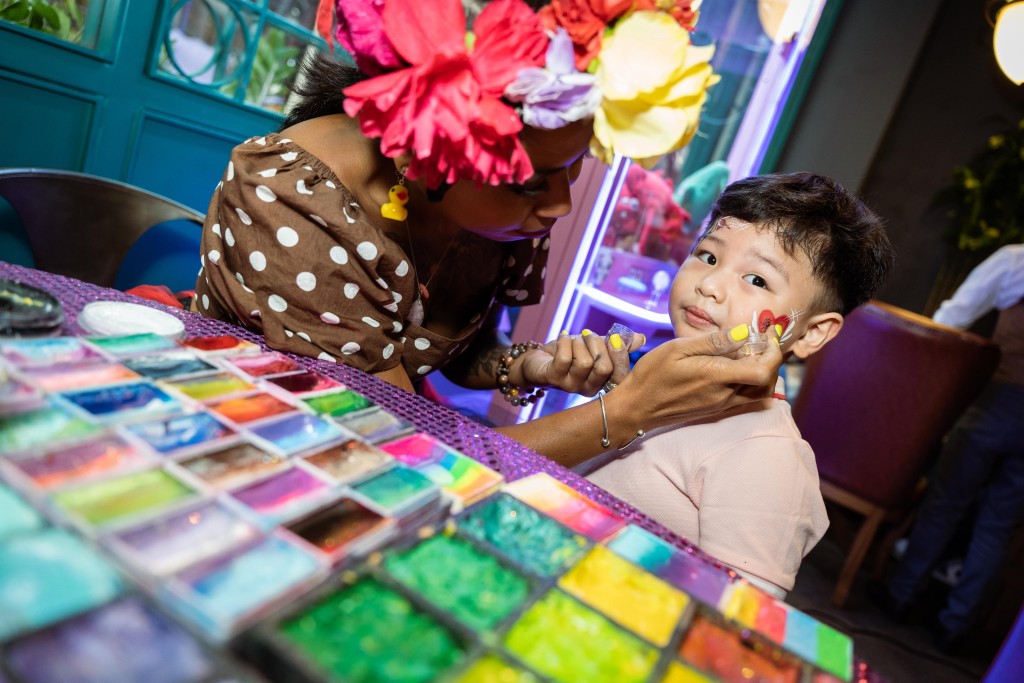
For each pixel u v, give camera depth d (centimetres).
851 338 228
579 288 183
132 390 49
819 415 236
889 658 206
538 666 36
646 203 214
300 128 82
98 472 39
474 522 48
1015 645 118
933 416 213
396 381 86
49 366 49
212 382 55
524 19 60
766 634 46
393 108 59
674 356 79
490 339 119
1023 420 210
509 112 59
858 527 292
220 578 34
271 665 31
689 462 88
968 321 240
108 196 120
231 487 42
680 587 48
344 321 77
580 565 47
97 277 121
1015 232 299
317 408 57
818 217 90
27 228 111
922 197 319
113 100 135
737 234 90
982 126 307
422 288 93
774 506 79
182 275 161
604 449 85
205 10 144
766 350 77
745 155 249
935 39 307
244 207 73
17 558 32
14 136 124
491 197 71
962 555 277
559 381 97
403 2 59
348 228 73
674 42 59
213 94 150
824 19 266
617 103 61
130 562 33
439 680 32
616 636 40
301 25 162
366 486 46
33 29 122
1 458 37
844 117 277
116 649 29
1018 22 274
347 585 37
